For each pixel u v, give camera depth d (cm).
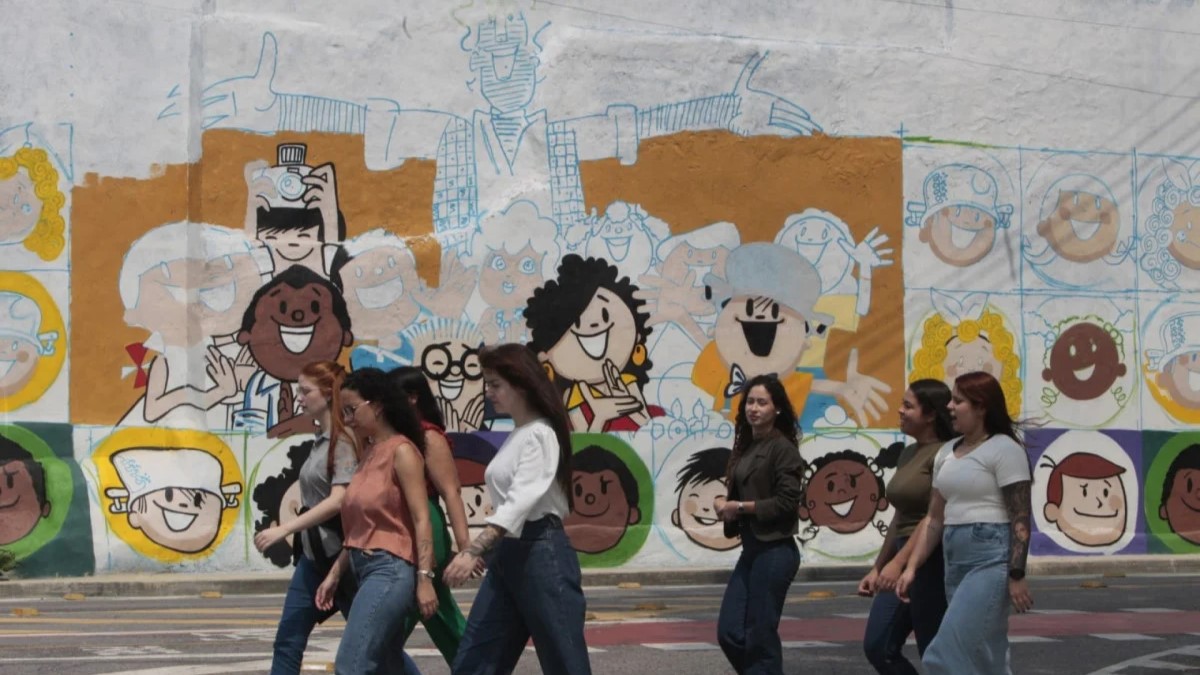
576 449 2242
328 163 2217
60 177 2148
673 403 2283
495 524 776
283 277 2186
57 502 2081
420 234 2234
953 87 2425
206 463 2144
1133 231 2483
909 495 940
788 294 2338
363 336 2202
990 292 2412
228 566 2130
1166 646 1338
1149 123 2502
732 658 952
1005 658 841
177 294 2169
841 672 1176
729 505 948
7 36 2145
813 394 2333
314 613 912
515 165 2272
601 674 1148
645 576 2169
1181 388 2481
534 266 2256
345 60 2231
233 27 2198
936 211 2405
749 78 2348
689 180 2316
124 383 2145
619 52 2308
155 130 2178
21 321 2125
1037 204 2447
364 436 842
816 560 2300
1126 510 2434
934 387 953
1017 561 831
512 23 2288
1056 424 2422
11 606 1780
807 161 2359
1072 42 2480
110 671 1110
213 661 1170
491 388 810
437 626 861
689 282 2303
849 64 2386
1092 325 2452
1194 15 2531
